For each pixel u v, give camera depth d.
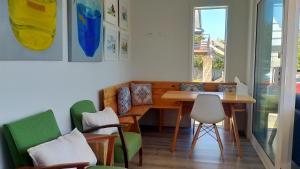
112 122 2.59
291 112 2.45
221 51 4.58
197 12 4.57
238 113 4.39
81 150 1.80
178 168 2.90
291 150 2.49
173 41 4.63
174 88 4.57
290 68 2.41
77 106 2.56
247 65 4.24
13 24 1.72
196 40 4.64
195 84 4.47
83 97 2.83
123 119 3.33
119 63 4.10
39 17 1.98
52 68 2.22
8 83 1.73
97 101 3.22
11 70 1.75
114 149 2.44
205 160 3.14
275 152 2.65
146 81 4.70
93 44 2.98
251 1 3.99
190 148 3.54
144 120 4.77
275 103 2.74
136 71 4.81
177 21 4.58
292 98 2.43
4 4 1.64
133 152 2.58
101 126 2.34
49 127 1.95
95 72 3.15
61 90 2.38
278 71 2.63
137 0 4.68
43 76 2.10
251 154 3.35
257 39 3.75
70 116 2.53
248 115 4.01
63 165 1.47
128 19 4.55
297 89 2.72
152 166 2.95
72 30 2.49
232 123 3.57
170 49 4.66
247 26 4.31
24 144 1.67
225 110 3.50
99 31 3.15
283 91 2.45
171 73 4.69
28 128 1.76
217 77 4.64
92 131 2.35
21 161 1.65
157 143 3.77
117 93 3.76
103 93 3.30
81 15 2.66
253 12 3.90
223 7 4.44
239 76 4.45
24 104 1.88
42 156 1.57
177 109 4.54
